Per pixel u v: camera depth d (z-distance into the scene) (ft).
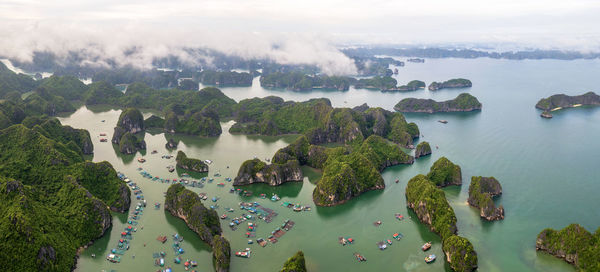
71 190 501.15
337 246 460.55
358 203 574.15
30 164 565.53
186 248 451.12
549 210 553.64
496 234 487.20
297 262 391.04
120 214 526.16
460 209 547.90
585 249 407.64
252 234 479.00
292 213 540.11
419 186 554.05
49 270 377.71
